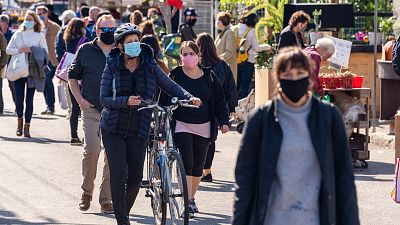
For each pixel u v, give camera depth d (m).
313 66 10.51
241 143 10.52
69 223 18.11
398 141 21.88
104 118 16.39
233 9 40.44
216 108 18.41
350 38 35.00
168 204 17.08
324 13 30.81
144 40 21.52
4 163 25.52
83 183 19.17
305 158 10.34
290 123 10.38
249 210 10.48
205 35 21.17
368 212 19.20
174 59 32.34
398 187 17.88
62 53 31.92
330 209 10.29
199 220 18.44
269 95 29.28
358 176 23.52
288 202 10.37
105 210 19.09
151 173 17.31
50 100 37.84
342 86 25.08
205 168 22.56
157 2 48.66
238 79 34.47
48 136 31.34
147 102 16.22
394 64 26.20
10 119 36.22
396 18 30.59
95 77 18.58
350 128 24.86
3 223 18.06
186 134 18.06
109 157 16.27
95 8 31.83
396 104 29.14
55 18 48.09
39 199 20.62
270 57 30.12
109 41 18.58
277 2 36.06
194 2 50.53
